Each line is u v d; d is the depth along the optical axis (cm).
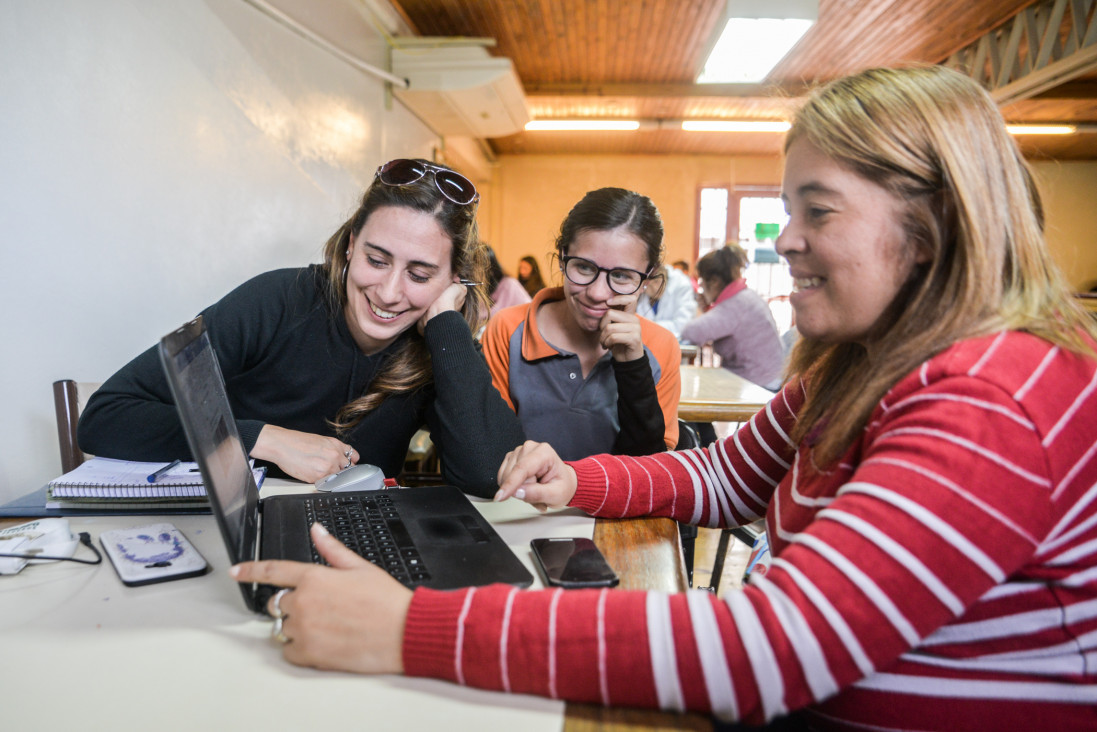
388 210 102
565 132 754
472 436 102
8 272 129
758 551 90
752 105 643
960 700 49
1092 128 649
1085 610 48
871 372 57
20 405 133
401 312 109
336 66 336
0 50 127
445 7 438
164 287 187
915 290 56
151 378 103
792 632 44
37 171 137
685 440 147
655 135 764
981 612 49
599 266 122
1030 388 46
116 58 164
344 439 118
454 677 49
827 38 490
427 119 507
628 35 489
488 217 880
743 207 871
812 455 65
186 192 199
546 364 135
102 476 88
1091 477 46
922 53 519
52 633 56
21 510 86
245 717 45
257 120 251
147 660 52
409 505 86
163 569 67
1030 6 436
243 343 114
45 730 44
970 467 44
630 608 48
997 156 53
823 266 57
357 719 46
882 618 43
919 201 53
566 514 89
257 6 249
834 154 55
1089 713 48
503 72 417
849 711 52
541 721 46
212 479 56
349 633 51
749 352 344
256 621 59
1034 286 53
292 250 286
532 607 49
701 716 47
